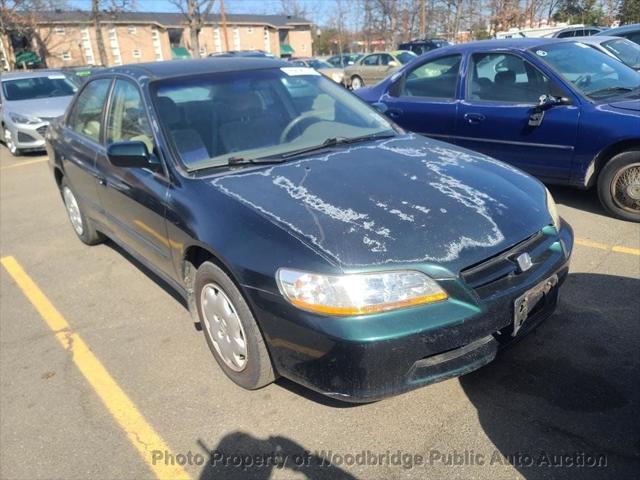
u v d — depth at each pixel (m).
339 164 2.93
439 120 5.68
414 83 5.98
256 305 2.34
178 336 3.41
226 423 2.61
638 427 2.35
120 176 3.49
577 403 2.51
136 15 54.41
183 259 2.90
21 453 2.55
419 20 35.56
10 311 3.96
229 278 2.55
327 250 2.21
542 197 2.81
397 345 2.11
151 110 3.22
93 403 2.85
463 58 5.51
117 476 2.38
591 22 24.52
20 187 7.86
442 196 2.55
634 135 4.31
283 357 2.35
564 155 4.77
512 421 2.44
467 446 2.33
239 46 59.72
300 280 2.19
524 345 2.96
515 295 2.31
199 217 2.67
